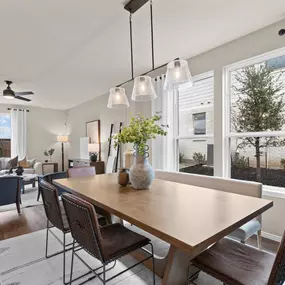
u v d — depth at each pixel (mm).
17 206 3600
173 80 2109
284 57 2633
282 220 2488
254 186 2076
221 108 3105
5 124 6984
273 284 968
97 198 1688
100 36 2693
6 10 2129
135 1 1975
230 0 2055
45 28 2486
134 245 1488
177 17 2316
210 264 1238
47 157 7770
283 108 2648
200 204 1520
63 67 3773
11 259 2211
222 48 3061
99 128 6145
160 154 3893
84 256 2246
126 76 4301
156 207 1455
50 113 7875
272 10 2240
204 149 3518
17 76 4227
